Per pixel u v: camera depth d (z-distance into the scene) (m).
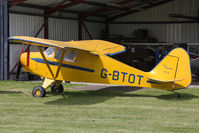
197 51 19.69
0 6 18.75
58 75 12.63
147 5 28.94
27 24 21.16
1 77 18.97
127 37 30.33
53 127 7.80
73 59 12.41
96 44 14.58
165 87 11.55
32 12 21.62
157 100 11.66
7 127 7.78
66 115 9.12
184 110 9.84
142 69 23.61
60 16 24.08
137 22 29.83
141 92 13.80
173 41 28.69
